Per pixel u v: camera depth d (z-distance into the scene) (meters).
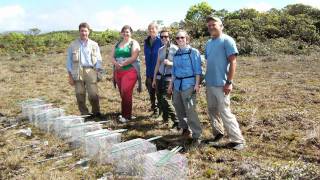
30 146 4.02
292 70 9.26
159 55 4.37
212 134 4.22
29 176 3.24
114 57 4.77
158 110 4.98
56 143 4.05
